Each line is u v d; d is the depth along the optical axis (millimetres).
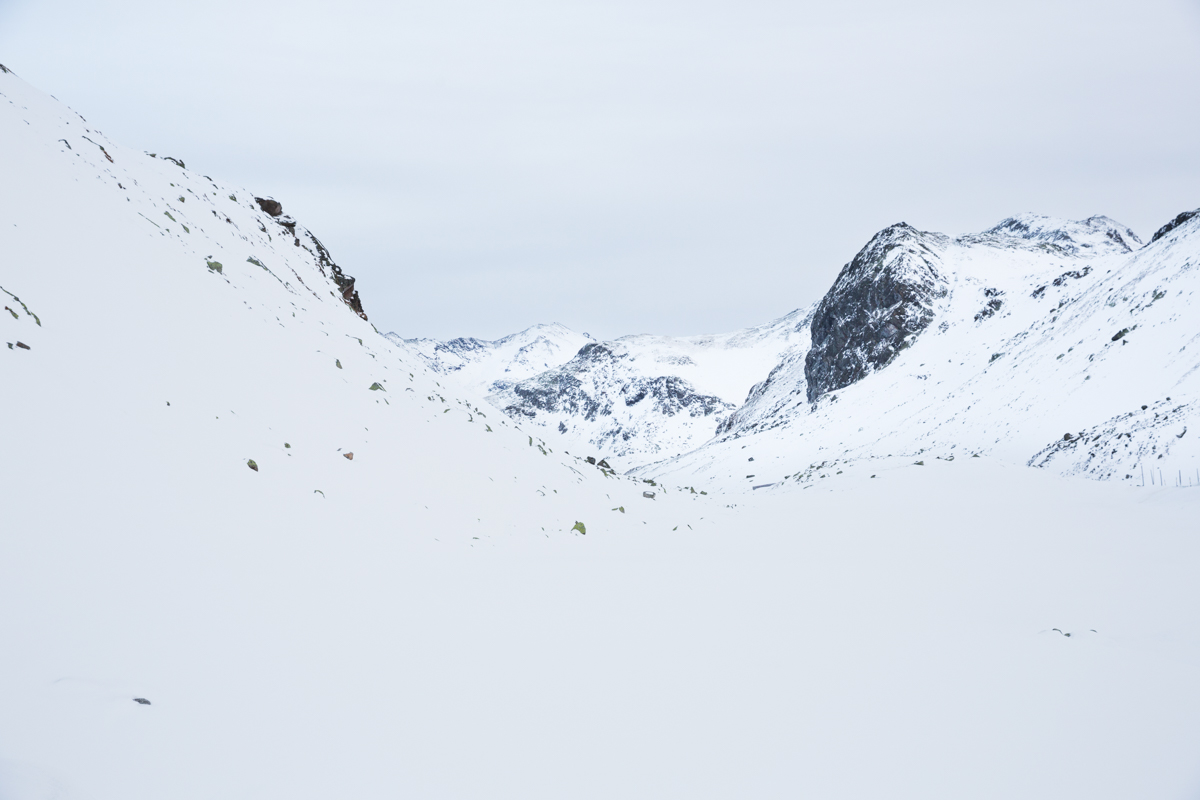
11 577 4816
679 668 6102
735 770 4391
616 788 4121
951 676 6094
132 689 4266
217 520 7156
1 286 8336
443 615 6961
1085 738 4941
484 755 4379
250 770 3824
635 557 11516
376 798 3785
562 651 6336
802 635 7227
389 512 10102
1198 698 5707
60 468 6281
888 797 4145
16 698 3818
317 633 5852
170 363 9758
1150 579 10219
